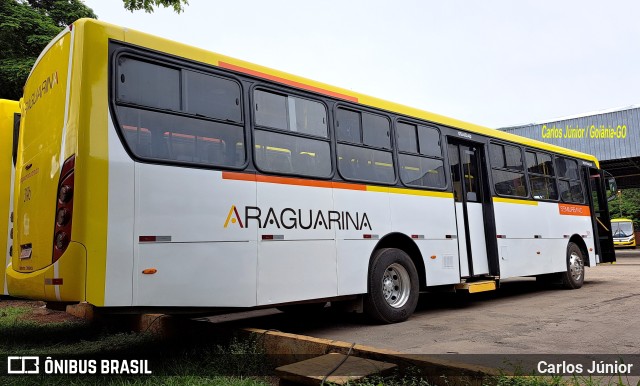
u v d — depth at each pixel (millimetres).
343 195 6184
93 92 4219
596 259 11906
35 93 5137
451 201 7859
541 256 9781
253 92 5430
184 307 4543
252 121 5336
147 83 4574
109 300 4051
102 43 4352
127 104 4398
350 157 6398
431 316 7316
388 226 6734
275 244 5305
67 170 4152
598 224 12711
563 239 10625
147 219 4340
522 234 9344
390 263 6684
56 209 4211
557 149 11172
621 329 6062
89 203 4043
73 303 4477
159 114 4586
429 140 7723
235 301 4863
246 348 4594
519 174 9680
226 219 4895
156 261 4352
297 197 5629
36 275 4352
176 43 4859
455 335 5855
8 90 11992
